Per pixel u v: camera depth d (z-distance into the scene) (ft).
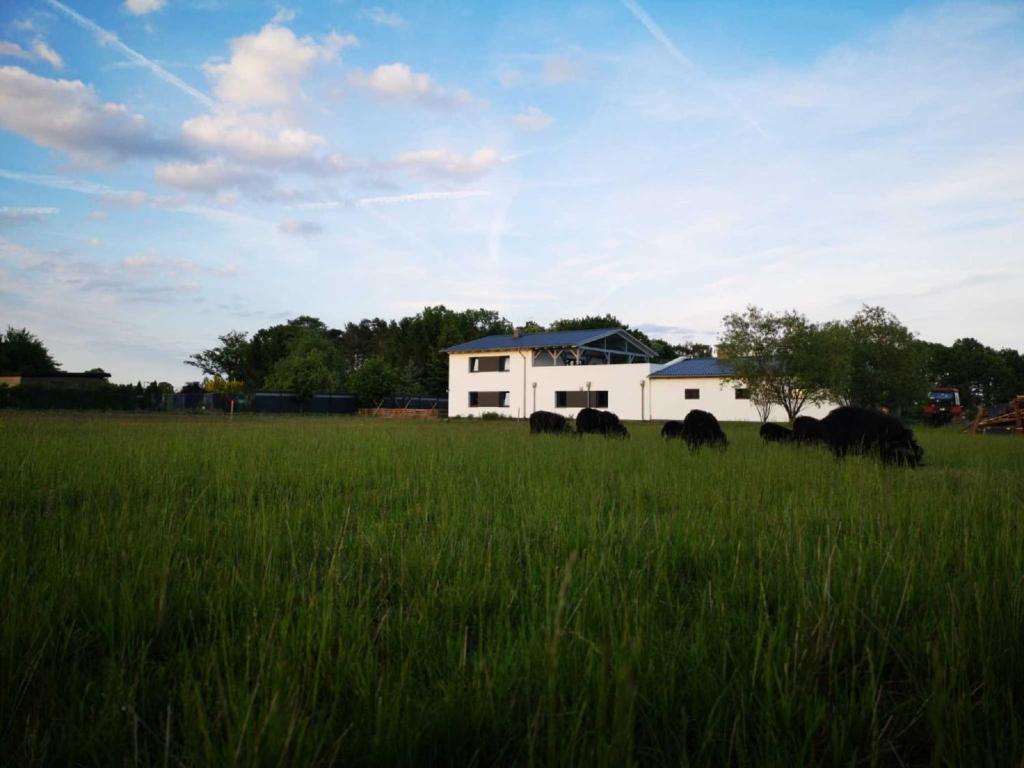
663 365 144.77
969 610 9.46
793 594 10.44
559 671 7.29
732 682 7.37
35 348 193.67
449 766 6.35
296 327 253.65
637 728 6.82
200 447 34.86
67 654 8.45
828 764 6.47
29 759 6.11
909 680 8.06
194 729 6.31
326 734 6.14
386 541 13.83
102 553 12.18
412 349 256.11
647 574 11.71
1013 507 18.72
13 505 18.26
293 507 18.63
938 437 62.44
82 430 49.93
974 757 6.00
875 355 89.51
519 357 156.56
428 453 34.42
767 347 79.36
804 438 48.03
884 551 12.77
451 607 9.80
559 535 14.42
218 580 10.39
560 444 43.32
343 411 181.16
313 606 9.02
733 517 16.49
